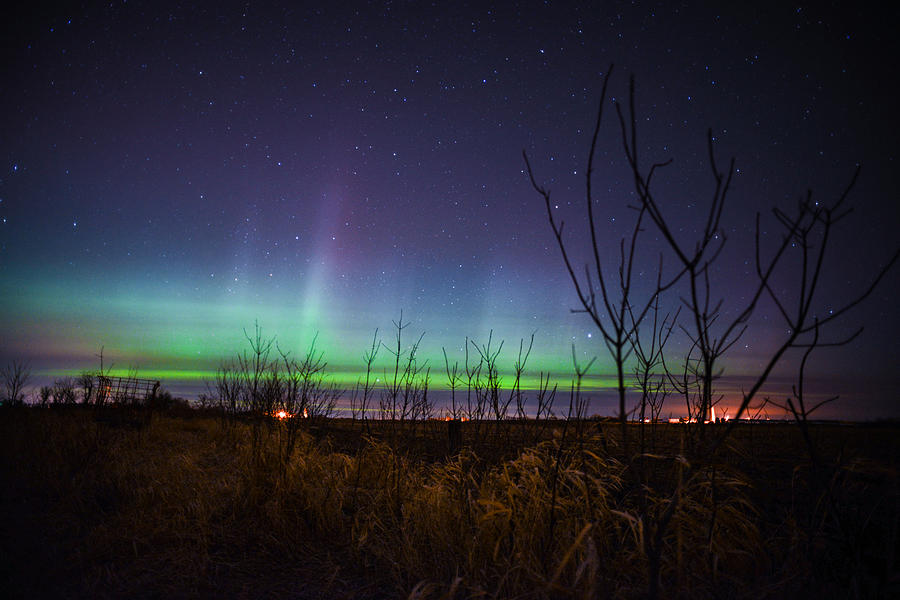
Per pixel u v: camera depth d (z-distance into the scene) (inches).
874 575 107.7
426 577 132.2
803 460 235.9
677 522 123.1
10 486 210.2
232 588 132.9
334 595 129.4
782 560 125.5
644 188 69.3
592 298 73.2
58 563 142.7
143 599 125.5
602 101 71.0
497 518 135.9
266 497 183.3
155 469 231.6
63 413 372.2
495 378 185.5
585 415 135.6
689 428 126.4
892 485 113.9
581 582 109.1
